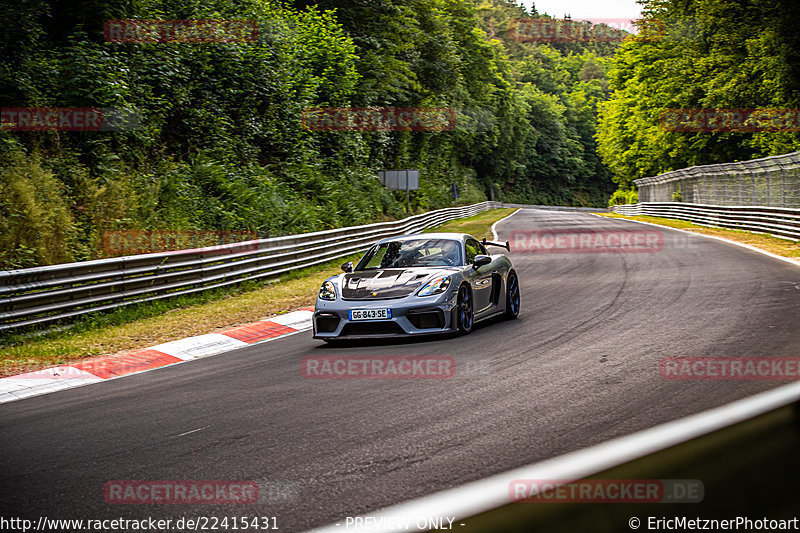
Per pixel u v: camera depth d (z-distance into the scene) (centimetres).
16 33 1367
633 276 1229
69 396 565
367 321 702
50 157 1370
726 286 1011
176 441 395
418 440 365
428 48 4709
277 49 2473
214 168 1809
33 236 1105
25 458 378
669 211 3547
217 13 2083
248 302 1152
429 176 4847
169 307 1096
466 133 5997
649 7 3916
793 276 1085
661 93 3969
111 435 418
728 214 2509
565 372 521
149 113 1714
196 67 1989
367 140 3316
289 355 701
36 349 789
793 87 2955
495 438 360
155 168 1678
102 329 929
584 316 823
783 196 2105
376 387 508
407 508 108
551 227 3098
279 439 385
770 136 3231
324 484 304
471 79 6322
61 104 1460
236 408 471
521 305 971
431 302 700
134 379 629
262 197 1905
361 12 3722
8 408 533
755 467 93
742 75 3147
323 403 468
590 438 348
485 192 8044
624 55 5125
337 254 1841
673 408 398
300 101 2545
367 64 3581
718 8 3328
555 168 10225
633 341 638
